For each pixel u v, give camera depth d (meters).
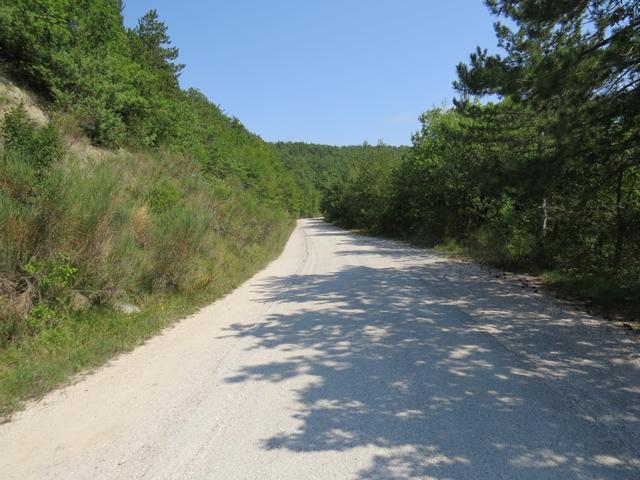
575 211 10.80
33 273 6.02
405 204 31.86
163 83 26.84
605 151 8.40
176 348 6.19
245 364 5.43
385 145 45.91
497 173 10.97
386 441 3.44
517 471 2.98
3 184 6.81
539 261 12.76
